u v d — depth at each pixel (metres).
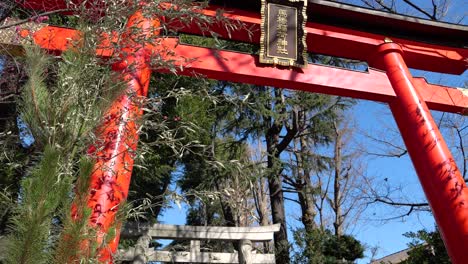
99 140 2.72
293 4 6.50
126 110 3.33
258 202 15.96
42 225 1.75
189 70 5.46
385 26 7.25
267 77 6.02
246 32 6.61
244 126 12.51
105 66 3.40
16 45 4.06
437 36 7.47
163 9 3.58
